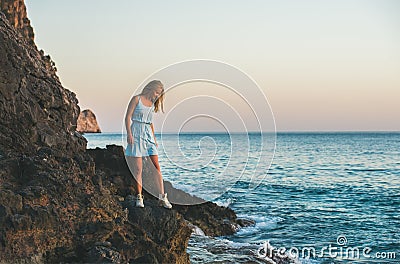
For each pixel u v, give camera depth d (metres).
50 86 9.62
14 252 5.67
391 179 29.92
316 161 46.38
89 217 6.59
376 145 83.19
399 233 13.31
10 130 8.15
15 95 8.41
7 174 6.82
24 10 13.48
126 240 6.57
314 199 20.41
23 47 9.34
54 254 6.00
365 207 18.23
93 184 7.64
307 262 10.04
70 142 9.33
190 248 8.52
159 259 6.77
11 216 5.77
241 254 8.48
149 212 7.39
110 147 11.09
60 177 6.88
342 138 129.50
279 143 94.62
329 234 13.04
